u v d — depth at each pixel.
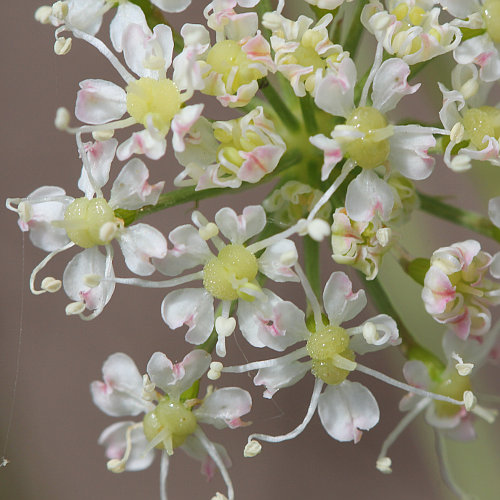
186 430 0.07
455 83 0.07
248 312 0.07
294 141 0.07
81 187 0.07
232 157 0.07
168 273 0.07
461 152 0.07
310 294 0.07
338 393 0.07
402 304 0.08
